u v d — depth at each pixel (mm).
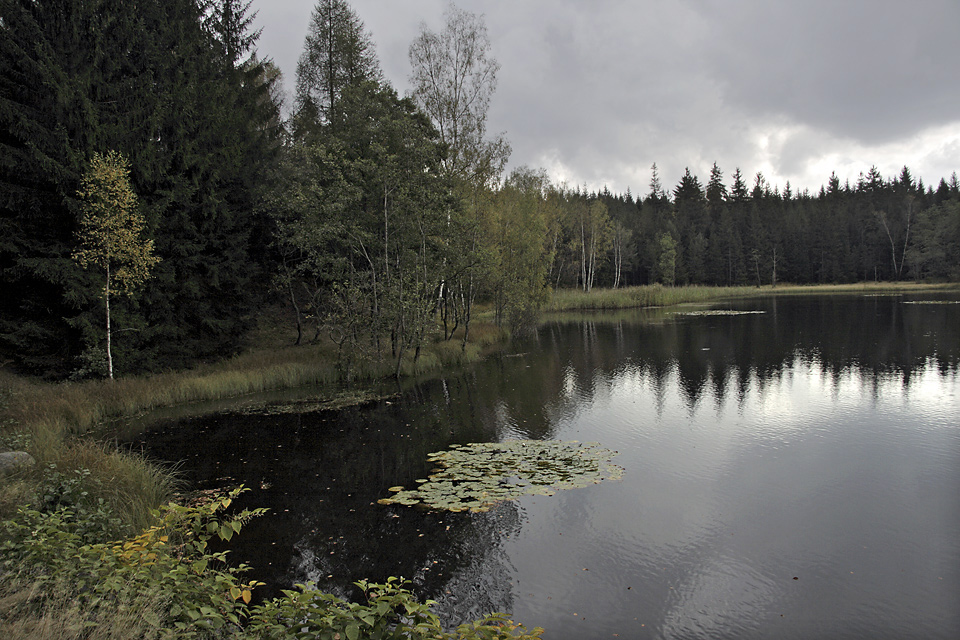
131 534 6629
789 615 6082
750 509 8789
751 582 6742
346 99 23547
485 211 27969
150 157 19531
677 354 24828
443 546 7648
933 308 40281
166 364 20375
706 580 6801
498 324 33969
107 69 19062
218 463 11352
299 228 20859
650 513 8664
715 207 107125
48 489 5801
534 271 34656
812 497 9234
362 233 19969
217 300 23141
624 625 5918
